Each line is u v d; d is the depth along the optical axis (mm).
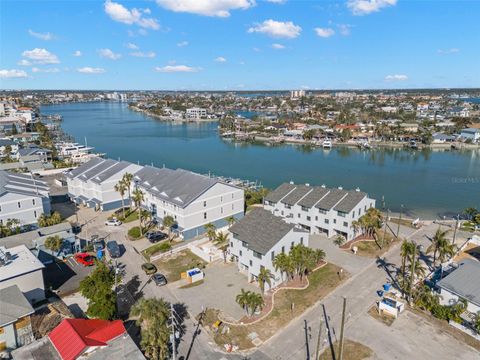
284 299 48312
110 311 40938
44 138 192125
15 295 40812
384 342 39656
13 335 37281
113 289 50250
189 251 63750
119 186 79188
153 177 84938
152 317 35000
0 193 68062
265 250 50312
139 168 92188
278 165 166625
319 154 194875
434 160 173000
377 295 49281
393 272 55812
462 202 105625
